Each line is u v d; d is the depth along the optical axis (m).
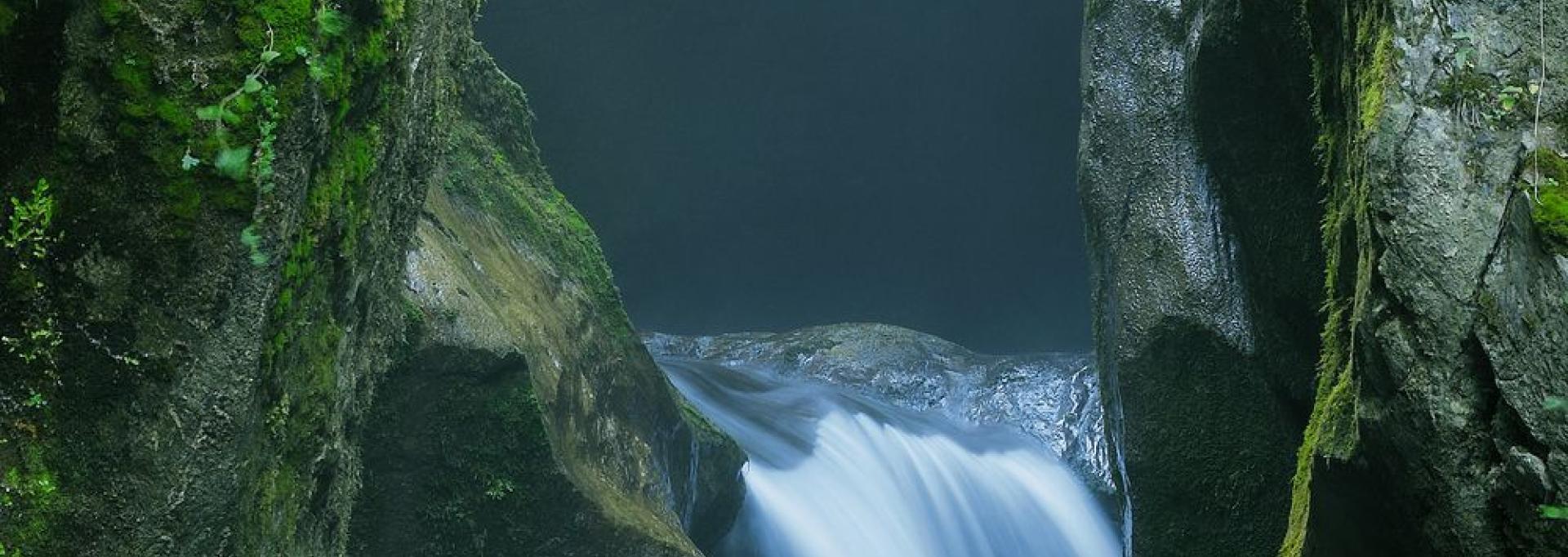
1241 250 5.66
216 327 2.65
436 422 4.82
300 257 2.84
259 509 2.88
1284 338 5.41
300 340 2.97
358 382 3.58
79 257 2.64
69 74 2.63
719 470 7.32
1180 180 6.00
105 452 2.65
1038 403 11.20
